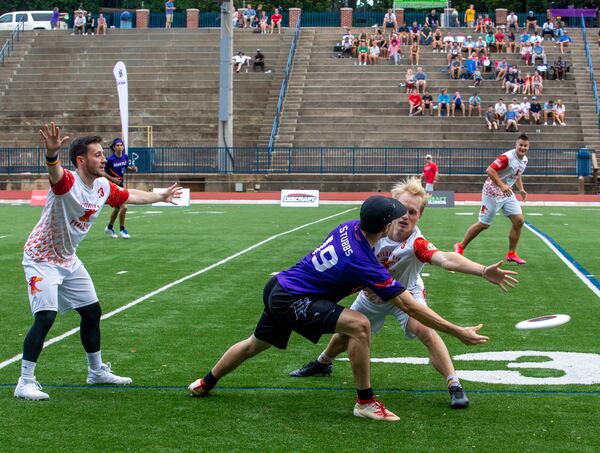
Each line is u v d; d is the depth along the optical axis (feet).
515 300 36.27
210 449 17.66
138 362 25.39
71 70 153.58
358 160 131.03
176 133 140.67
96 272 44.78
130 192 22.97
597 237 64.75
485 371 24.34
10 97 147.64
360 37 154.61
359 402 19.93
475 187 126.00
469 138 133.08
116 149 59.36
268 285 20.35
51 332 29.66
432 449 17.69
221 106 127.03
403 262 21.13
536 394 21.86
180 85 148.87
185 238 63.57
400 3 176.45
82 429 18.98
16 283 41.01
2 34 163.63
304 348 27.35
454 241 61.00
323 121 138.92
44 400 21.31
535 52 148.15
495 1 220.43
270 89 146.30
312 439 18.35
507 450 17.63
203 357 26.04
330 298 19.90
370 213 18.98
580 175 123.13
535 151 127.85
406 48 153.89
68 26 199.11
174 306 34.94
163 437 18.45
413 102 137.39
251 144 139.13
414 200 20.76
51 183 21.08
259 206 108.99
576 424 19.34
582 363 25.14
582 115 137.28
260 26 165.78
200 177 127.65
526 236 65.57
